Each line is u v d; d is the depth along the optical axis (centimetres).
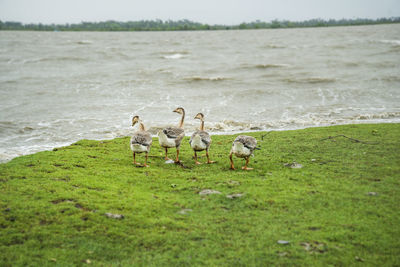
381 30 15725
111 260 698
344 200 949
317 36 12662
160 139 1291
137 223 826
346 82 3622
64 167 1217
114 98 3128
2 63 5262
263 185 1073
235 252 720
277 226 818
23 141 1898
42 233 766
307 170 1220
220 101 3014
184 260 697
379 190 1013
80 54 6625
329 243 743
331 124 2227
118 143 1695
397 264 671
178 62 5709
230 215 878
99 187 1031
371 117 2366
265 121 2348
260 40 11419
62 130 2142
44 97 3102
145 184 1088
